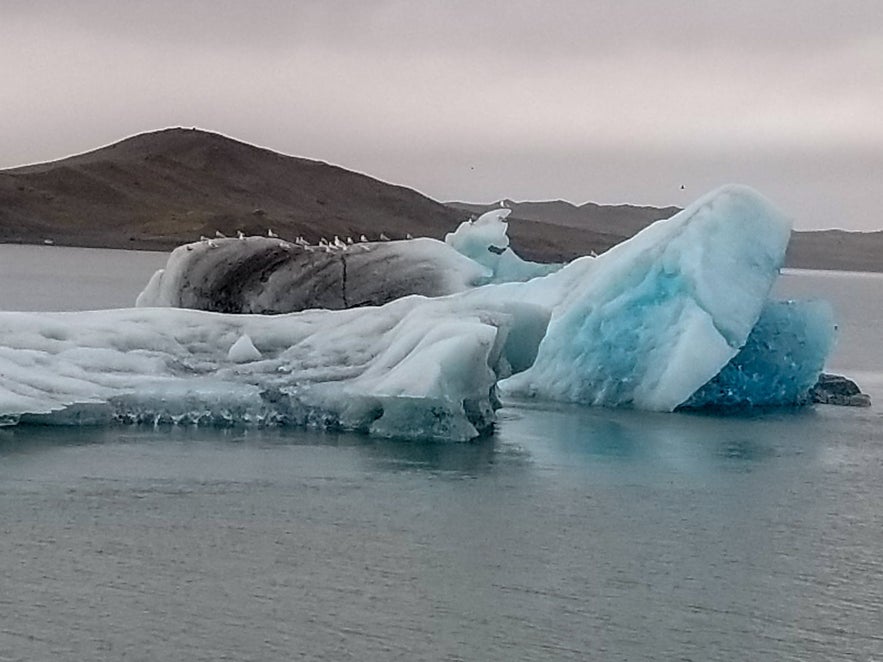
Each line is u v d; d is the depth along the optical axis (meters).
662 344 31.11
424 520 20.48
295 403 26.39
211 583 17.17
